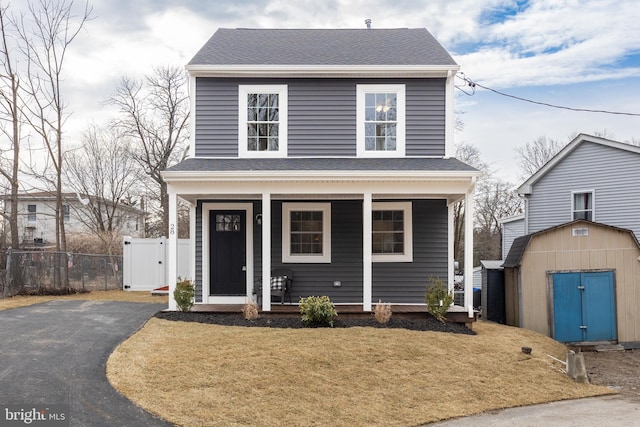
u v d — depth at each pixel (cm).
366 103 1141
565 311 1262
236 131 1121
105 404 542
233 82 1125
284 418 557
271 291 1052
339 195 1058
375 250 1150
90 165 2956
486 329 1021
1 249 1402
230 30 1412
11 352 702
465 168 995
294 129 1128
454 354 800
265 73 1112
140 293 1523
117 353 707
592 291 1268
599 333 1259
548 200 1838
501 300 1424
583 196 1733
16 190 1652
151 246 1631
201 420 529
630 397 750
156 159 2777
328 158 1119
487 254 3809
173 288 976
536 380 758
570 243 1280
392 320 941
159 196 3047
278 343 771
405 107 1132
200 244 1124
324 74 1119
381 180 970
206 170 959
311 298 916
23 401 537
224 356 708
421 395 657
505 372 766
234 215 1139
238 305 1065
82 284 1518
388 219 1157
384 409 608
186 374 641
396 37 1363
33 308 1080
